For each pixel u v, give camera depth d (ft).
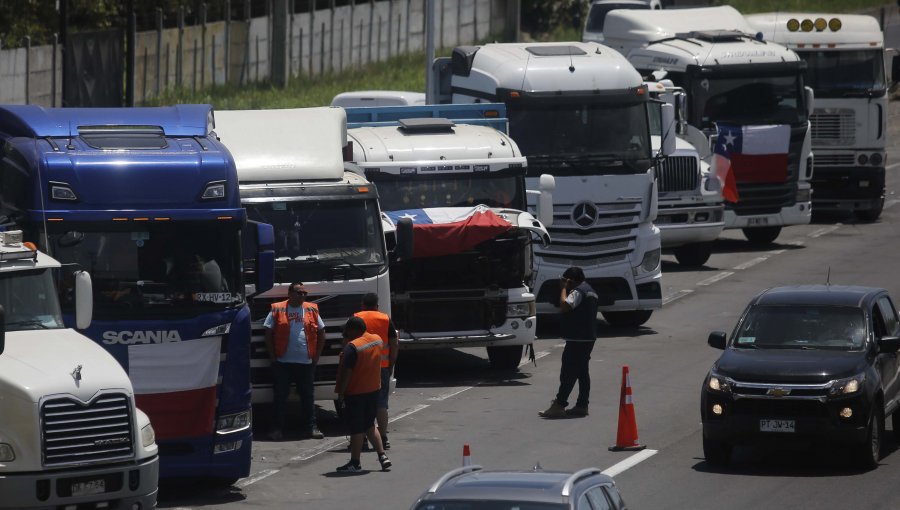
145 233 166.50
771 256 376.68
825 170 413.39
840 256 372.99
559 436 200.64
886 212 455.22
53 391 143.33
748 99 361.92
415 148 247.50
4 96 433.48
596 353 265.34
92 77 425.28
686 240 348.79
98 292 164.35
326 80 592.19
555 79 280.51
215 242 169.07
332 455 192.03
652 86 321.52
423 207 246.27
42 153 167.02
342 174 210.59
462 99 293.23
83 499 144.36
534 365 250.98
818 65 408.67
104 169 166.61
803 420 175.73
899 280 332.80
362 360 179.52
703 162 357.20
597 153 280.31
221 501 167.53
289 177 207.21
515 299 240.53
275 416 200.85
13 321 156.04
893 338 188.14
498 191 250.37
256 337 203.62
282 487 173.99
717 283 339.57
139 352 164.76
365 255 206.49
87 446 144.66
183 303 166.50
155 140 173.27
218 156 170.91
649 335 283.18
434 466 184.03
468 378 247.09
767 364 180.45
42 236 163.94
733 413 178.19
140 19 565.12
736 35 372.99
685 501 163.94
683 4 572.10
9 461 142.00
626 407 191.93
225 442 168.35
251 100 530.68
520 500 104.06
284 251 203.82
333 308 204.54
